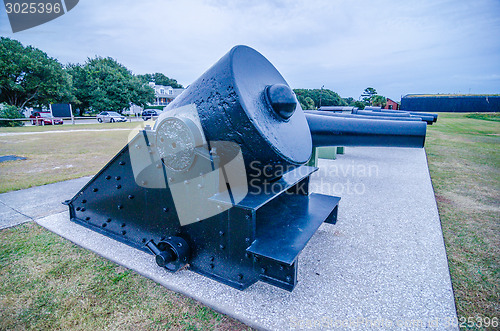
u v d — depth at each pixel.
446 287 1.59
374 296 1.52
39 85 27.77
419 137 2.63
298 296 1.52
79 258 1.93
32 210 2.84
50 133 11.77
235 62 1.46
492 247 2.08
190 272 1.74
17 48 27.55
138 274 1.75
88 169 4.93
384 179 4.11
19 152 6.79
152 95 35.28
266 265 1.42
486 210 2.86
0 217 2.65
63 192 3.48
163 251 1.61
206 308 1.45
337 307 1.44
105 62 37.47
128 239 2.08
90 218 2.37
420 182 3.92
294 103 1.57
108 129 13.89
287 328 1.30
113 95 32.03
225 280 1.58
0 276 1.72
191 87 1.63
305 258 1.91
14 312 1.42
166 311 1.43
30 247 2.08
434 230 2.35
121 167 1.92
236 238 1.48
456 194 3.41
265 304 1.46
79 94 33.22
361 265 1.82
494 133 11.88
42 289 1.60
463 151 7.02
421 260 1.88
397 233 2.30
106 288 1.61
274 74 1.82
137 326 1.33
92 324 1.35
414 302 1.47
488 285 1.63
